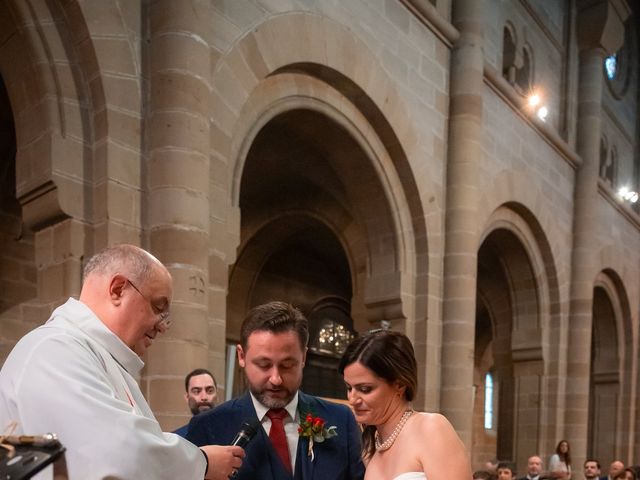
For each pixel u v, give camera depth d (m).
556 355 11.77
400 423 2.11
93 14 4.23
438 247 8.41
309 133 7.59
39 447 1.18
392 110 7.53
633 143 17.59
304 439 2.23
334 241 13.29
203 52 4.60
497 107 10.01
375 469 2.12
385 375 2.07
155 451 1.60
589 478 8.73
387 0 7.64
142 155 4.42
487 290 12.62
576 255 12.62
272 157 9.79
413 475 1.93
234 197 5.52
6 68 4.37
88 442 1.54
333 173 9.63
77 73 4.31
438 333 8.30
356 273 10.19
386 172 7.81
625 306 15.48
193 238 4.34
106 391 1.65
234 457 1.86
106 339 1.83
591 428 15.80
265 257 12.48
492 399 19.45
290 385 2.17
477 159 8.73
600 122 13.86
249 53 5.50
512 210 10.80
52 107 4.18
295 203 11.16
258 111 5.98
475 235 8.58
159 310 1.97
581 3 13.22
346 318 15.30
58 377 1.61
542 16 12.18
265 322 2.16
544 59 12.27
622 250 15.24
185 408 4.17
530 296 11.74
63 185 4.13
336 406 2.43
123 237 4.23
